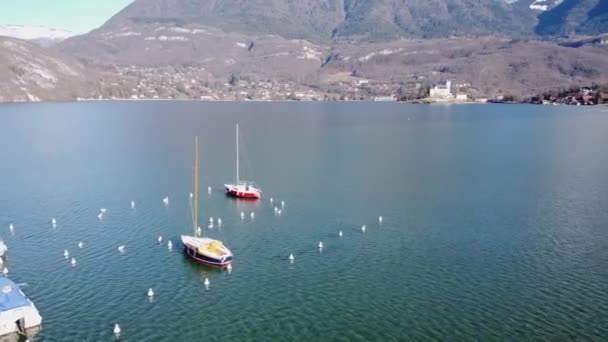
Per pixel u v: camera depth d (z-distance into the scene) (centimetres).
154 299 7275
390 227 10256
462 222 10550
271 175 15200
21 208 11400
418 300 7238
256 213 11219
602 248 9056
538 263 8438
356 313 6912
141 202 11975
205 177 14762
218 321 6731
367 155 19138
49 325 6588
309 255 8825
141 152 19162
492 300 7225
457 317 6800
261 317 6831
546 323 6650
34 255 8744
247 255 8831
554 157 18350
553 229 10069
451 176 15088
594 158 18012
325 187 13638
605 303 7125
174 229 10112
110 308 7012
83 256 8719
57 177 14538
